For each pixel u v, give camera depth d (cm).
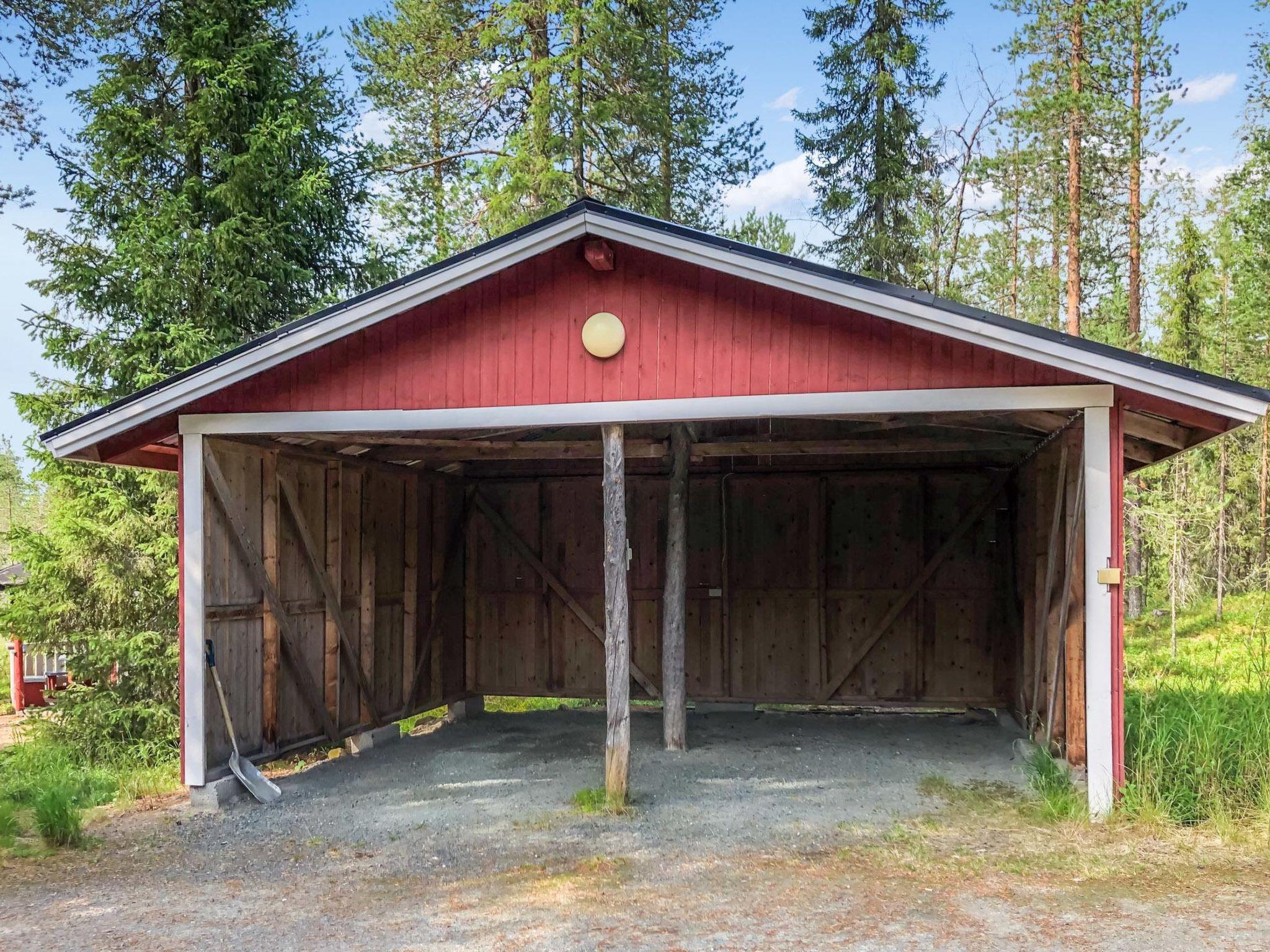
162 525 1230
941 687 981
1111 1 1959
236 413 680
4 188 1259
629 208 1809
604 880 508
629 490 1048
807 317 616
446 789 717
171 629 1224
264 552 745
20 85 1230
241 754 710
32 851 577
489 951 418
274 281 1273
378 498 895
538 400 647
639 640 1040
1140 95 2078
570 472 1049
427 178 1811
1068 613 678
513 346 652
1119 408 588
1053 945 405
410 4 1747
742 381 621
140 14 1312
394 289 646
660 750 832
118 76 1296
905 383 603
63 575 1211
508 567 1064
